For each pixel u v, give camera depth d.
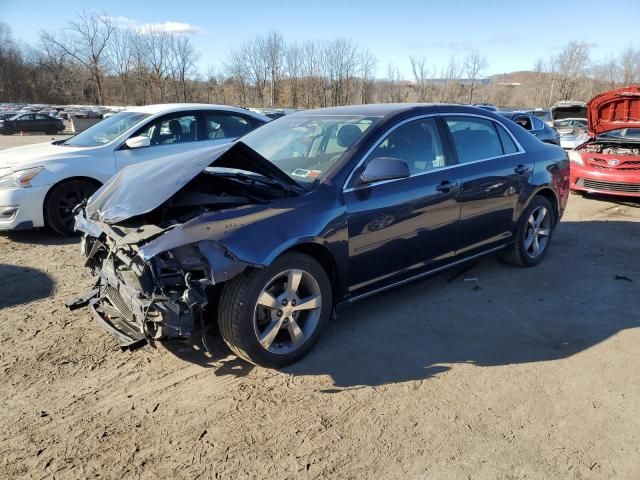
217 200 3.32
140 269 2.88
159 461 2.52
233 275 2.89
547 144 5.45
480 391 3.10
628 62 53.84
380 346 3.64
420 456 2.56
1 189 6.04
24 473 2.44
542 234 5.34
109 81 58.69
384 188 3.70
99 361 3.43
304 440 2.68
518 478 2.42
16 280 4.88
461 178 4.23
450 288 4.72
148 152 6.88
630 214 7.94
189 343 3.63
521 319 4.09
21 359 3.44
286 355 3.32
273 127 4.57
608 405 2.97
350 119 4.08
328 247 3.36
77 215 3.89
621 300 4.48
